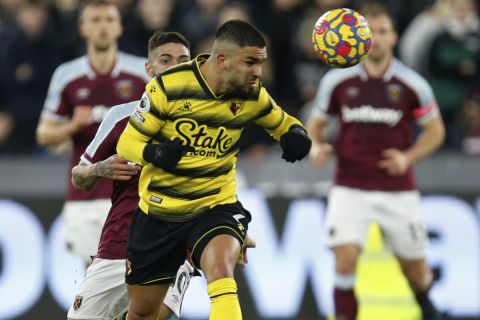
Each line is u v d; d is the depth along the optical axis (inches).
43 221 1346.0
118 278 873.5
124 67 1116.5
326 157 1185.4
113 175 791.7
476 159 1395.2
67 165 1362.0
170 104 755.4
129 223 866.1
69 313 897.5
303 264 1362.0
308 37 1599.4
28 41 1544.0
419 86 1173.7
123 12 1608.0
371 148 1175.6
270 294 1350.9
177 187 781.3
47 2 1574.8
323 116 1211.2
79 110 1077.1
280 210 1369.3
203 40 1596.9
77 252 1082.7
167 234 790.5
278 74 1610.5
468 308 1369.3
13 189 1346.0
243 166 1378.0
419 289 1210.0
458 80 1576.0
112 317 893.2
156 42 863.1
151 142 769.6
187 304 1328.7
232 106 764.0
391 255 1347.2
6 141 1529.3
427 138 1184.2
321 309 1357.0
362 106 1175.0
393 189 1178.6
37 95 1541.6
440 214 1378.0
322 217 1370.6
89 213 1072.8
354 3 1662.2
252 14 1656.0
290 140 783.1
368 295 1342.3
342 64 813.9
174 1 1638.8
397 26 1673.2
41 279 1333.7
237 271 1348.4
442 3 1595.7
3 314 1321.4
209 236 767.7
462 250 1374.3
